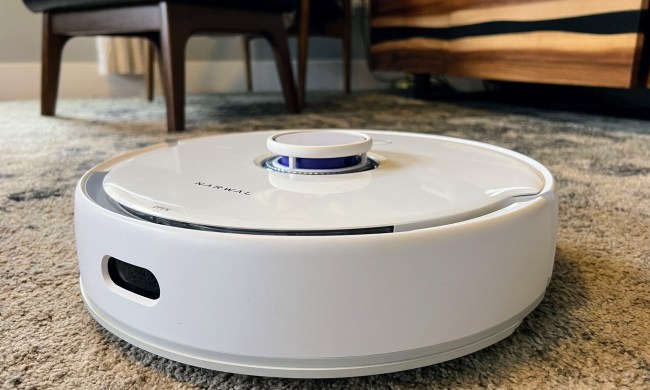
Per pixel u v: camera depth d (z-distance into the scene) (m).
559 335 0.41
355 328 0.33
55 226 0.67
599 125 1.48
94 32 1.54
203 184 0.42
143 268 0.36
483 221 0.34
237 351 0.34
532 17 1.51
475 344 0.36
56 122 1.63
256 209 0.36
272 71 2.93
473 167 0.48
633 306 0.45
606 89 2.08
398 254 0.32
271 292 0.32
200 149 0.56
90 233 0.39
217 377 0.36
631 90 1.98
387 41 2.30
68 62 2.58
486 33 1.71
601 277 0.51
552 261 0.43
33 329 0.42
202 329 0.34
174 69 1.36
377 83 3.01
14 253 0.58
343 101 2.24
